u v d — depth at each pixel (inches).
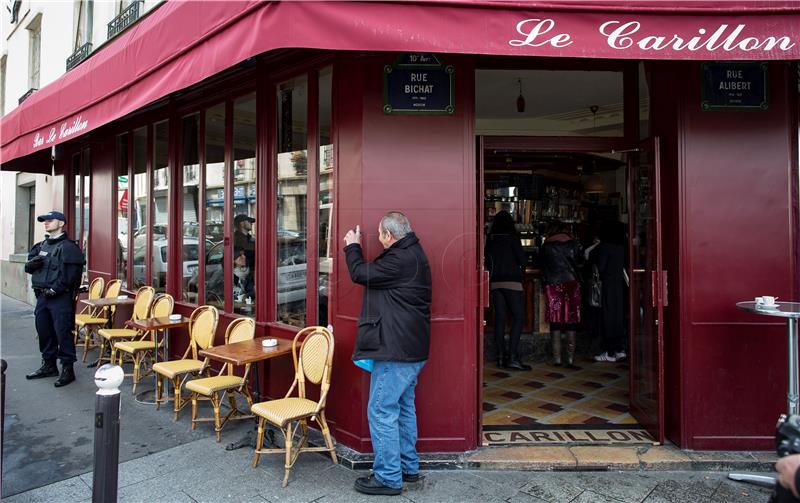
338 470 132.2
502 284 227.1
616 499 119.0
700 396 140.0
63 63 335.0
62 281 204.5
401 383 118.7
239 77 183.9
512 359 228.4
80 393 195.8
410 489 123.1
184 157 222.7
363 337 119.4
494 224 229.0
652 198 147.7
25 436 155.9
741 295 139.2
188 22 130.8
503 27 104.4
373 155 137.5
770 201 139.2
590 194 345.7
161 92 139.3
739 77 139.6
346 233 142.3
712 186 139.5
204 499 117.3
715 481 128.1
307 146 158.7
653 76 153.9
